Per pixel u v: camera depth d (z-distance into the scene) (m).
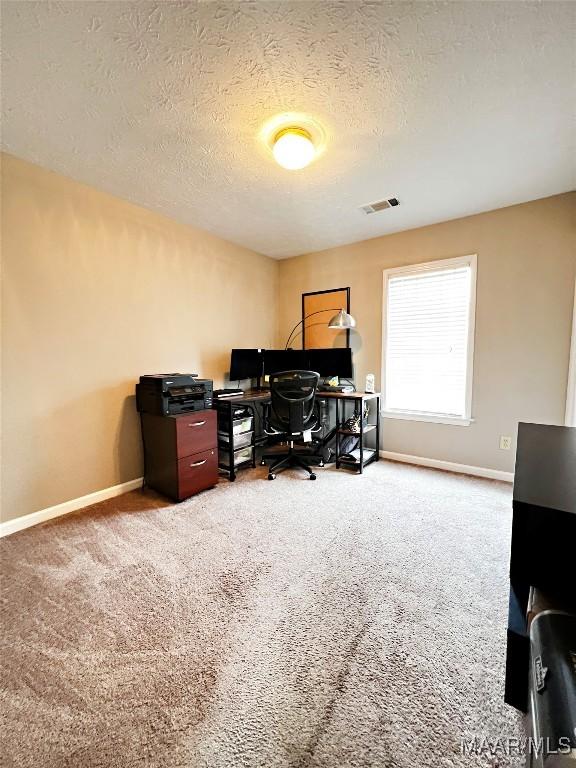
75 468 2.47
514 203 2.75
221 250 3.57
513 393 2.87
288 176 2.32
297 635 1.35
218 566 1.80
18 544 2.02
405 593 1.58
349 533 2.11
